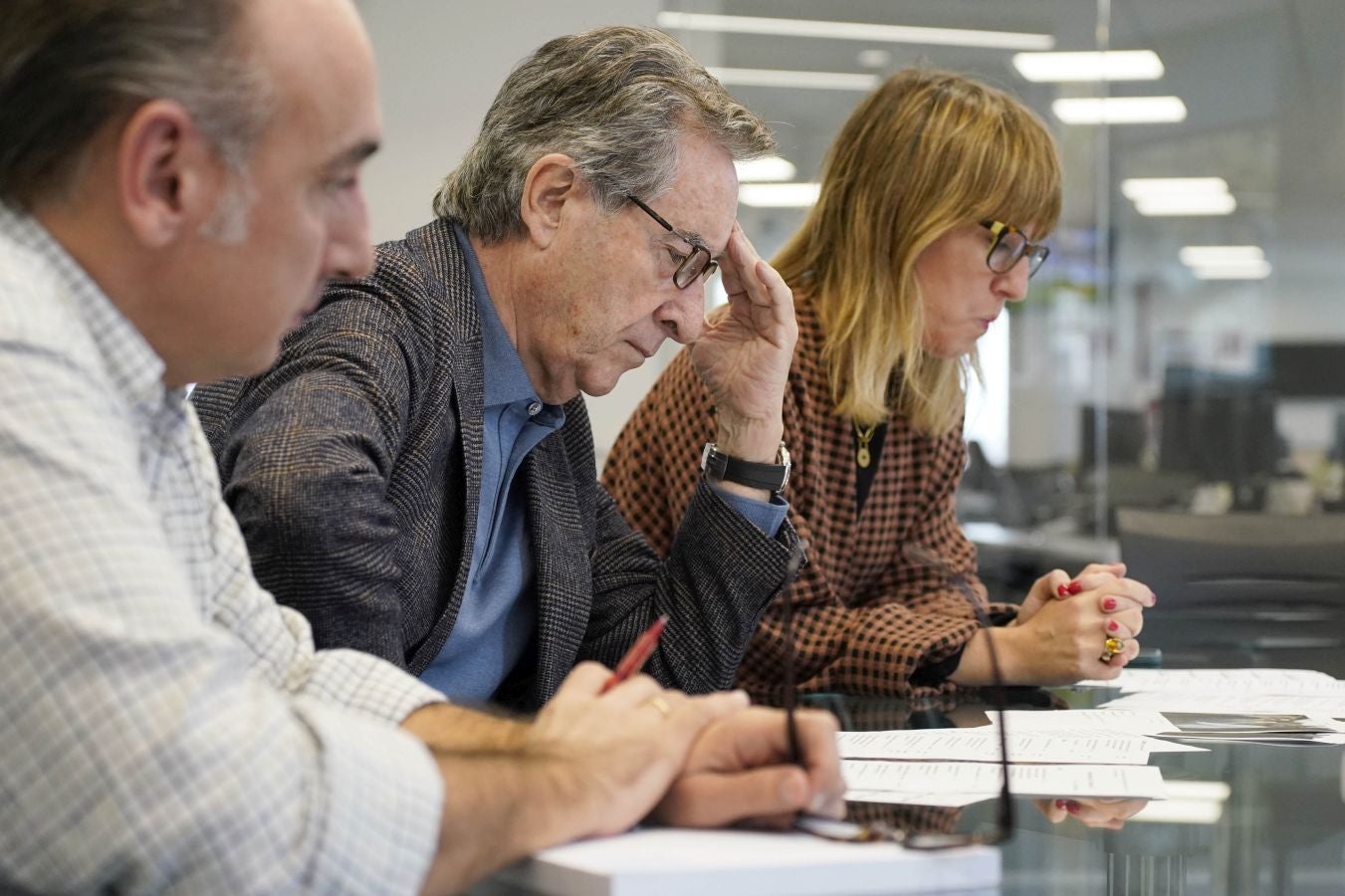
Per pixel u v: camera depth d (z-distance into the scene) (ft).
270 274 2.99
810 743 3.33
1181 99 18.12
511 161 5.21
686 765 3.35
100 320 2.89
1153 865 3.33
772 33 17.97
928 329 7.22
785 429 6.82
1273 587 8.63
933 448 7.42
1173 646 7.50
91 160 2.81
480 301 5.26
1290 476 18.20
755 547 5.43
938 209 6.96
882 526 7.28
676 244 5.21
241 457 4.23
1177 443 18.30
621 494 6.93
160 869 2.50
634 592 5.64
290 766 2.65
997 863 3.13
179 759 2.51
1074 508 18.31
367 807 2.70
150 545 2.66
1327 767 4.44
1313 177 18.01
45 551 2.51
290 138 2.91
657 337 5.37
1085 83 18.21
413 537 4.79
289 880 2.58
